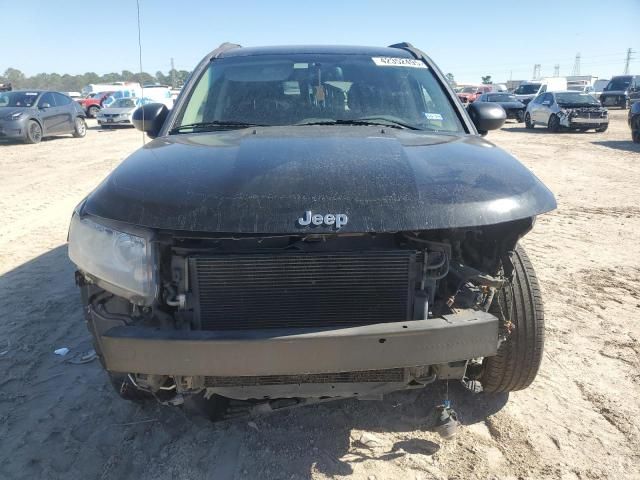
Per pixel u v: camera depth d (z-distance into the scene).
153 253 2.12
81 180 10.22
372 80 3.48
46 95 17.84
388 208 2.00
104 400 3.10
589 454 2.60
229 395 2.32
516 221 2.28
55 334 3.91
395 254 2.16
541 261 5.37
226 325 2.21
